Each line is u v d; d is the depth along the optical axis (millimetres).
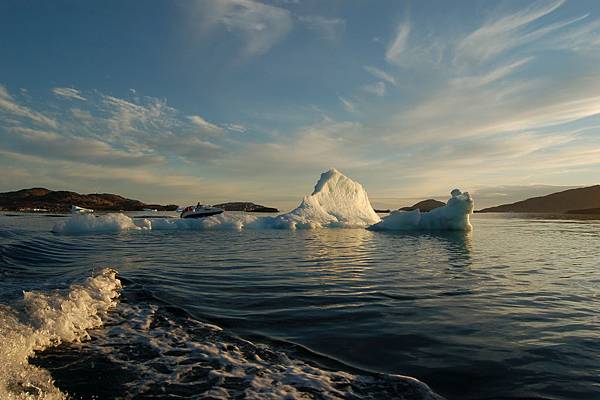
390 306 5199
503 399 2699
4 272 7414
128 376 2887
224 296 5680
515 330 4195
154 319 4297
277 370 3064
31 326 3469
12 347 3008
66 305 4086
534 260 10094
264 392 2678
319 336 3951
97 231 20359
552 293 6059
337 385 2824
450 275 7707
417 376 3041
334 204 28625
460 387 2871
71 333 3631
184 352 3375
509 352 3559
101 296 4973
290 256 10789
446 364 3273
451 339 3900
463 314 4824
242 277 7320
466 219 22297
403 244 14727
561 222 39156
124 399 2561
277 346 3625
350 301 5469
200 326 4113
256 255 10992
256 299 5527
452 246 13992
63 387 2691
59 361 3104
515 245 14453
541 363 3311
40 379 2742
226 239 16750
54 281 6238
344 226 25969
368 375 3023
